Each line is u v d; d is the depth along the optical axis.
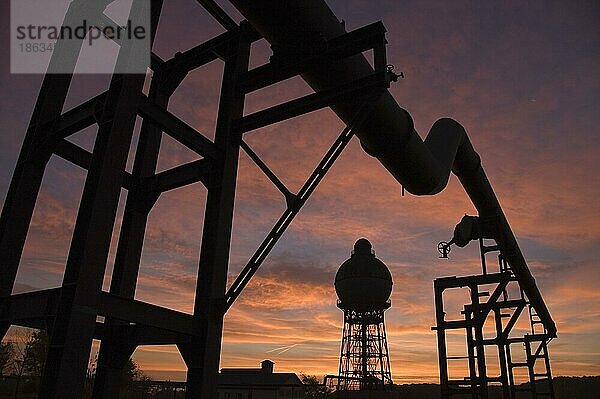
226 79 11.39
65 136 9.57
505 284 20.25
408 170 14.77
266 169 10.51
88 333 6.69
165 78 12.84
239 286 9.35
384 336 42.09
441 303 20.97
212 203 10.05
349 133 10.01
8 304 8.38
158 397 55.38
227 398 55.88
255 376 62.12
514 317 24.09
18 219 9.24
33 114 10.07
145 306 7.98
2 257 8.87
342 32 11.09
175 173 11.05
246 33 11.93
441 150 17.61
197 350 8.87
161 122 9.19
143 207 11.48
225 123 10.77
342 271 41.19
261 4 9.23
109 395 9.62
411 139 13.53
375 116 12.06
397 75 10.05
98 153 7.57
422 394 76.62
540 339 29.64
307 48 10.29
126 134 7.82
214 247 9.57
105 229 7.22
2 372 41.12
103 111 7.91
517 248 23.28
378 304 39.97
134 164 12.11
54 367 6.41
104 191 7.32
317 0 9.98
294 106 10.57
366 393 38.62
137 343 9.70
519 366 24.19
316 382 77.88
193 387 8.61
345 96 10.18
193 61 12.69
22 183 9.43
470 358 19.48
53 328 6.67
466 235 22.06
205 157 10.30
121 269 10.83
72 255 7.03
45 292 7.59
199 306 9.23
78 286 6.70
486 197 22.00
